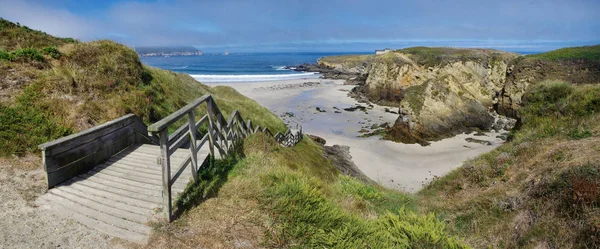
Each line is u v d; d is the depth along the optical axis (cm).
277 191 502
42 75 839
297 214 451
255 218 440
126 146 730
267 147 930
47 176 501
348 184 809
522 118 1258
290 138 1691
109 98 903
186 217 432
